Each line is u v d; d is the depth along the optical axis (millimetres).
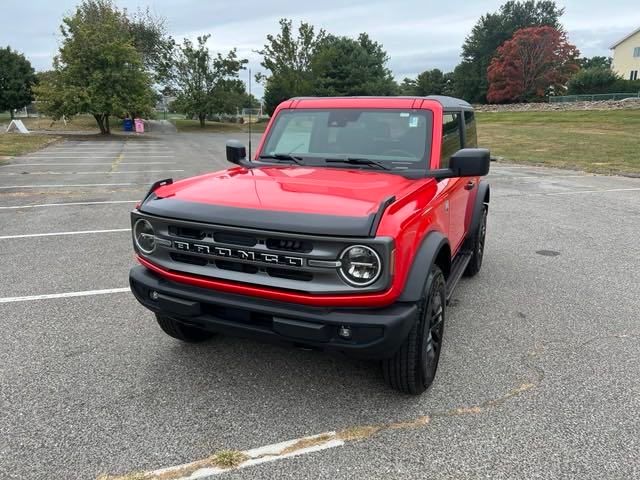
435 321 3455
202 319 3141
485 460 2820
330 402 3359
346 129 4219
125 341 4180
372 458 2834
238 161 4414
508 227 8531
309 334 2828
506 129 34406
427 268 3004
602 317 4812
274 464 2781
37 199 10516
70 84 32281
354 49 55094
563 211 9906
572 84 61281
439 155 3914
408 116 4105
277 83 48219
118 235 7523
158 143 28953
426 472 2730
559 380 3658
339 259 2729
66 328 4391
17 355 3912
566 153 21047
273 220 2836
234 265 3008
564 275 6047
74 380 3582
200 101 49125
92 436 2988
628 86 57562
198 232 3053
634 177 14922
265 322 3004
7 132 32625
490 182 13867
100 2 42750
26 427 3057
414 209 3076
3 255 6469
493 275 6031
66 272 5832
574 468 2760
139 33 48094
